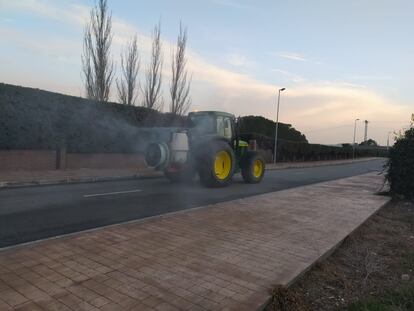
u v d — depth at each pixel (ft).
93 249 16.79
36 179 41.34
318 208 29.50
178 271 14.58
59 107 53.16
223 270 14.88
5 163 47.29
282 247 18.30
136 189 38.29
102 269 14.46
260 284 13.66
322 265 16.75
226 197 35.27
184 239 18.93
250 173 48.47
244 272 14.76
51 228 21.24
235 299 12.39
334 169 102.53
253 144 53.47
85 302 11.75
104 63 73.92
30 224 21.94
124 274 14.06
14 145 48.03
